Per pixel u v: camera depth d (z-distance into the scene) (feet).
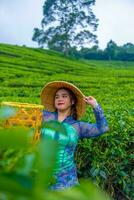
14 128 2.29
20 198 1.95
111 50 323.37
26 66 136.67
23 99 41.11
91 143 18.60
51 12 272.31
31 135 2.36
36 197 1.95
